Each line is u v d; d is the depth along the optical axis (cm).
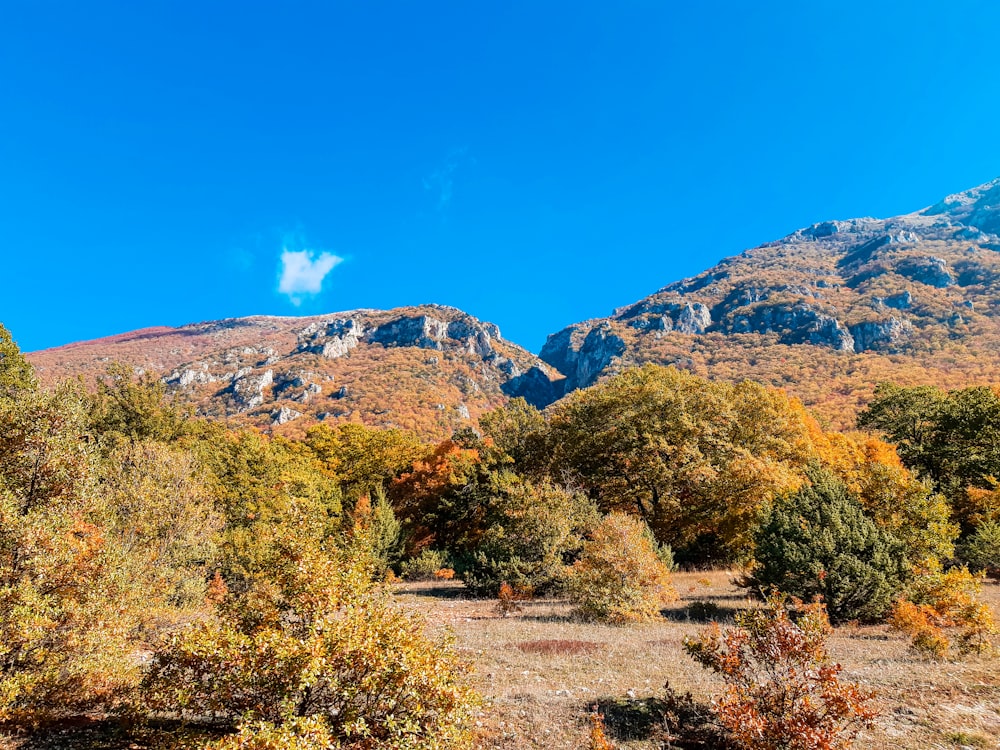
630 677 912
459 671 630
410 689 529
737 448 3148
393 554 2978
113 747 612
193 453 2922
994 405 3444
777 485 2778
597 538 1697
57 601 746
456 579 2884
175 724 658
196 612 1314
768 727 532
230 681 518
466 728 630
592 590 1577
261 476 2956
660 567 1770
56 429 938
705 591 2059
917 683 769
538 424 4559
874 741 600
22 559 747
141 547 1459
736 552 2852
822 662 588
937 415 3753
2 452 866
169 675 542
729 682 631
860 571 1280
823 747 496
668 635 1287
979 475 3241
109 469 1723
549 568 2181
